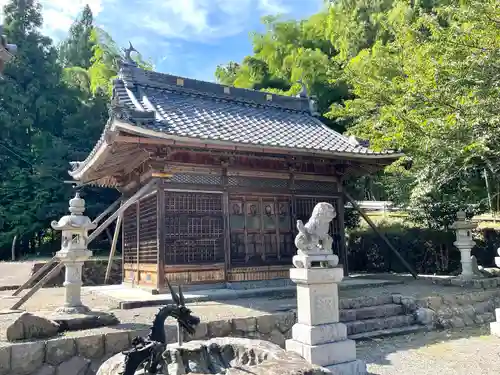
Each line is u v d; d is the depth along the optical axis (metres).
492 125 8.18
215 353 3.92
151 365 3.17
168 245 9.66
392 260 15.74
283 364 3.08
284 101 14.25
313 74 19.94
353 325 7.33
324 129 13.50
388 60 12.34
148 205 10.78
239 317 6.43
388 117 10.92
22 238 22.03
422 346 6.62
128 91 11.01
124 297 8.92
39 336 5.16
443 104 9.10
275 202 11.35
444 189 12.85
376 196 22.73
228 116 11.82
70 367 4.98
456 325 8.12
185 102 11.78
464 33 8.48
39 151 23.20
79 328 5.67
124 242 12.98
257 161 11.19
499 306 9.22
